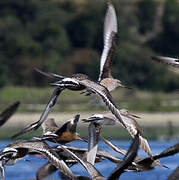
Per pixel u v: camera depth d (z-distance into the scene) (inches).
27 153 777.6
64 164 749.9
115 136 1839.3
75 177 758.5
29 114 2197.3
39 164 1198.3
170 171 1161.4
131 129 799.1
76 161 820.0
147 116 2395.4
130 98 2346.2
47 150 756.6
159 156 765.3
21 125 2135.8
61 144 843.4
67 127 845.8
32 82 2783.0
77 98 2191.2
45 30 3526.1
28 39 3388.3
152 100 2541.8
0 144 1555.1
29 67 3112.7
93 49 3508.9
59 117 2146.9
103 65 894.4
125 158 677.9
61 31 3516.2
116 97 1715.1
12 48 3253.0
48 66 3176.7
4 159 770.8
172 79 3021.7
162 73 3036.4
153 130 2180.1
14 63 3161.9
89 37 3531.0
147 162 812.6
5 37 3346.5
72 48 3486.7
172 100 2687.0
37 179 865.5
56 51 3405.5
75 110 2149.4
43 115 785.6
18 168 1192.2
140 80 3048.7
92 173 755.4
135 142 677.3
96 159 860.6
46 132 836.0
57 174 943.7
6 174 1144.2
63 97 2193.7
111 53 897.5
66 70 3223.4
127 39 3553.2
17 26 3545.8
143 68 3070.9
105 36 904.9
